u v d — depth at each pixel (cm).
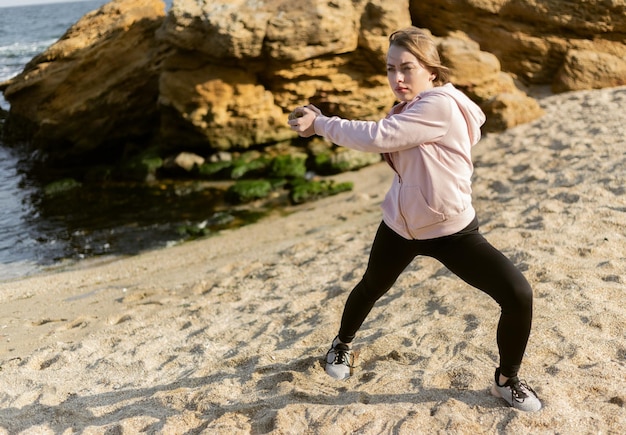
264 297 566
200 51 1189
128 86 1397
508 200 756
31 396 402
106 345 496
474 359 363
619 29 1321
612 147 880
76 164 1459
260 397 354
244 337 473
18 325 601
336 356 361
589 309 408
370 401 331
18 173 1417
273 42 1154
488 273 281
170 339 489
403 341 404
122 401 379
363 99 1267
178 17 1181
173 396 367
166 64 1248
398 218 290
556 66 1357
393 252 303
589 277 461
